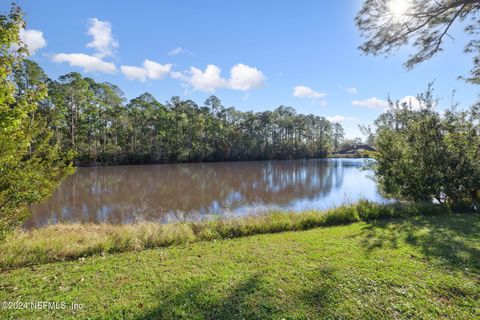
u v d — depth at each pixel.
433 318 2.48
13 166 3.91
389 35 7.14
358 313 2.57
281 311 2.63
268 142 61.84
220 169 34.09
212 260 4.07
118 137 41.91
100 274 3.62
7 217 3.92
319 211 7.58
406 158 8.38
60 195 15.08
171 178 23.84
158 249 4.86
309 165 42.38
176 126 46.28
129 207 12.28
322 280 3.24
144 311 2.68
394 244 4.51
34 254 4.29
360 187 18.19
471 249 4.14
